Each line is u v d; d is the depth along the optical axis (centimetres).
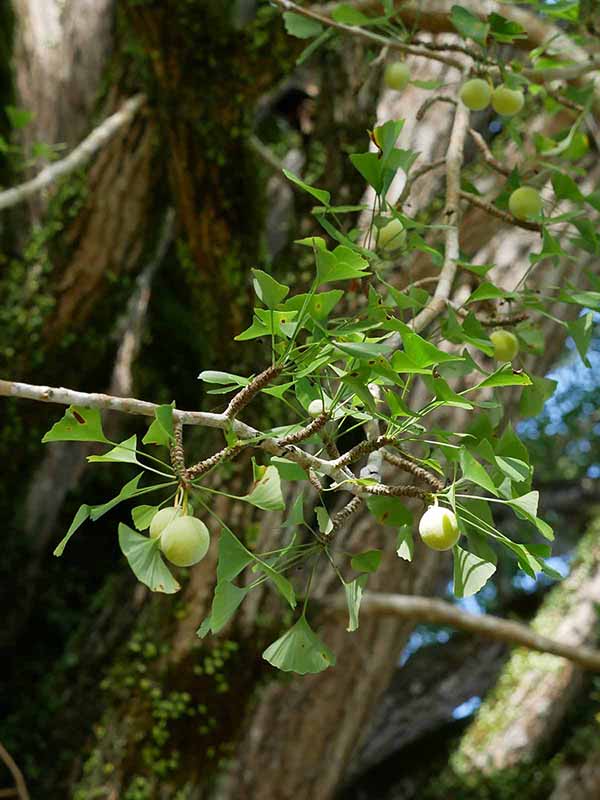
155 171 192
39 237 198
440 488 62
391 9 109
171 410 58
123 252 199
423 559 171
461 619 166
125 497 58
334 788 179
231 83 158
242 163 164
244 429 61
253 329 60
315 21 111
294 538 63
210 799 167
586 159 163
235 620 159
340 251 58
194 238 166
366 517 166
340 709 175
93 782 166
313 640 64
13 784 194
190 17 153
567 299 81
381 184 77
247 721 167
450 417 154
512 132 108
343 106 165
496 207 97
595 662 167
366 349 57
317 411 65
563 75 106
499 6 125
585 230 89
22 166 191
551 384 89
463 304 79
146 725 163
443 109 162
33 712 201
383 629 174
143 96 185
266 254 168
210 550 156
